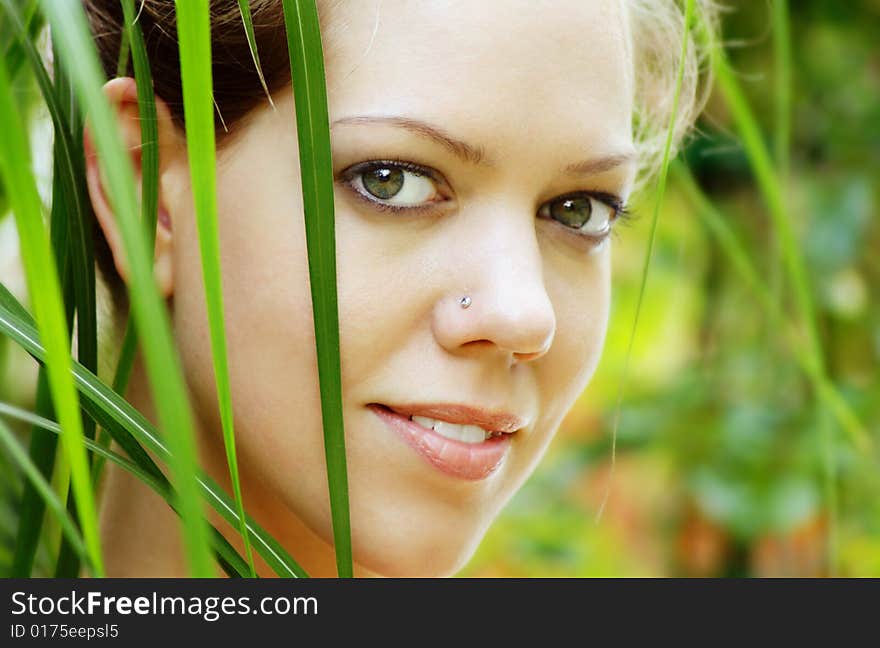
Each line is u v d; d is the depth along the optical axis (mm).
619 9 983
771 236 2322
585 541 2439
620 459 2430
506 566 2475
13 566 898
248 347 967
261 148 958
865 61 2354
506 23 909
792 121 2357
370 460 958
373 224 929
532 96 915
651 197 1489
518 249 929
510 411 974
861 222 2307
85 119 974
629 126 1009
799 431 2246
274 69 947
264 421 970
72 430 492
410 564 972
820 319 2312
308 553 1114
